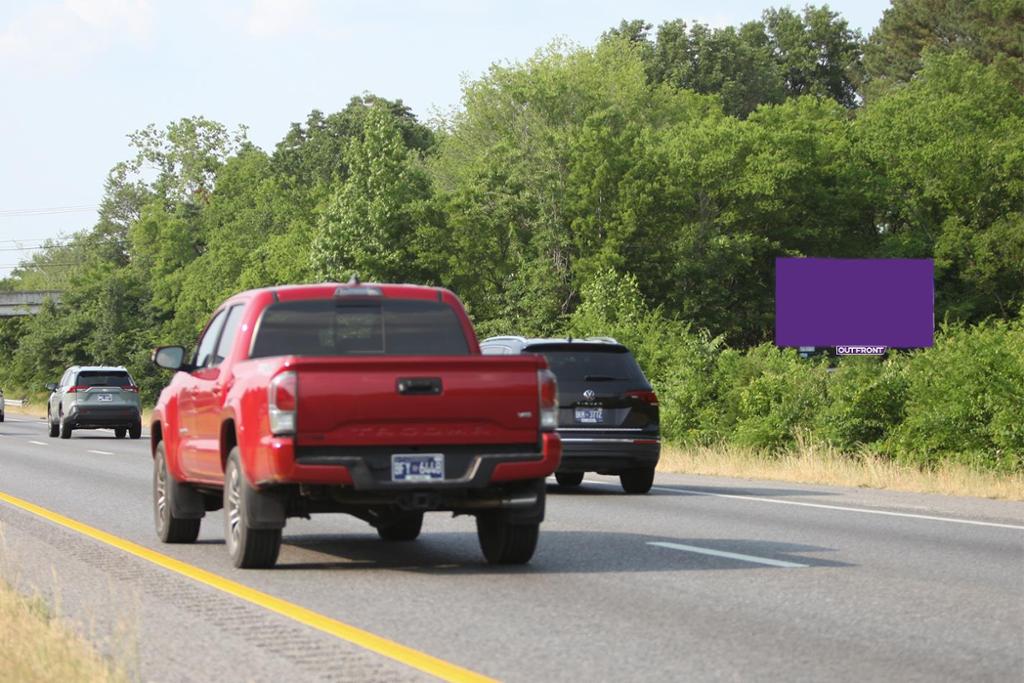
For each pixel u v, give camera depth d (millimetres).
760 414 32531
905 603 10820
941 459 26828
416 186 79438
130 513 19047
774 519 17812
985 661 8523
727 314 82750
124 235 180000
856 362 30906
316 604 10867
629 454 22047
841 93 142000
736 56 132625
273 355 13484
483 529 13461
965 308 83375
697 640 9250
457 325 13961
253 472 12430
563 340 22562
